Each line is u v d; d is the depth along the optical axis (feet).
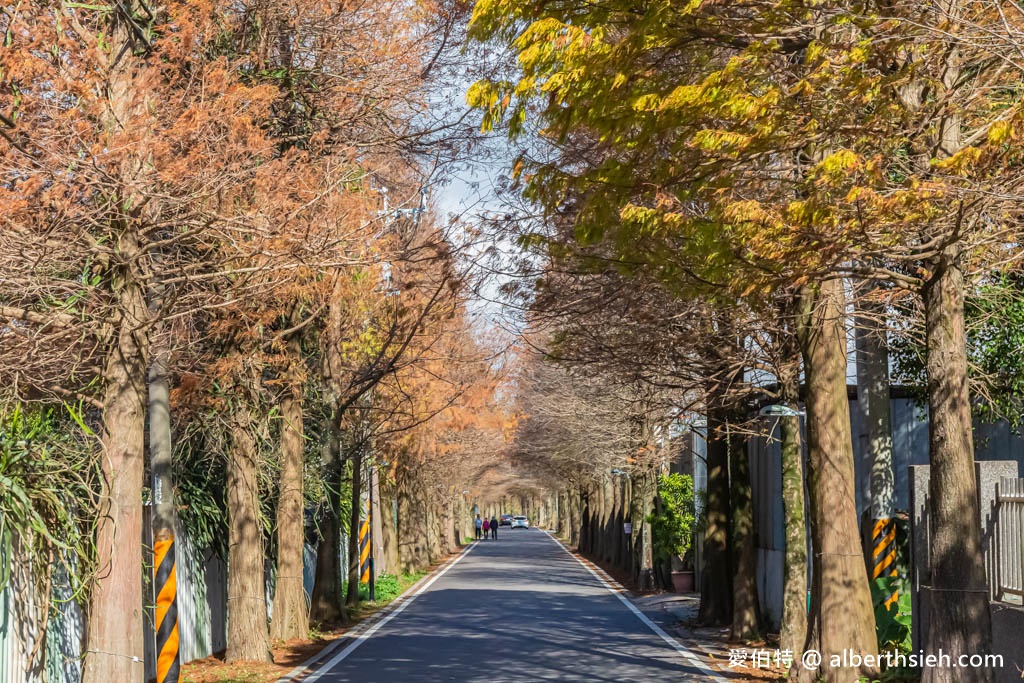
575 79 32.68
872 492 58.29
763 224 32.89
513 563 185.57
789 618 59.36
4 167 33.19
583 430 129.90
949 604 33.19
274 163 38.04
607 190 35.88
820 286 47.75
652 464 116.88
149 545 53.57
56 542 36.35
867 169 31.40
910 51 34.19
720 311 57.67
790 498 60.75
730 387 63.16
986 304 58.70
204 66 38.50
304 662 61.41
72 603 43.52
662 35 32.99
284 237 37.35
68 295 40.88
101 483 38.17
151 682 53.52
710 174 35.01
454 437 153.79
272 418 73.36
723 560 80.07
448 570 165.27
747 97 31.50
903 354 67.10
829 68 32.22
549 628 79.46
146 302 43.60
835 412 49.01
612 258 42.73
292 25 48.75
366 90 50.90
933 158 34.06
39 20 35.60
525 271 53.11
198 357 57.57
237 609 61.82
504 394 140.97
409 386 100.27
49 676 40.70
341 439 85.81
